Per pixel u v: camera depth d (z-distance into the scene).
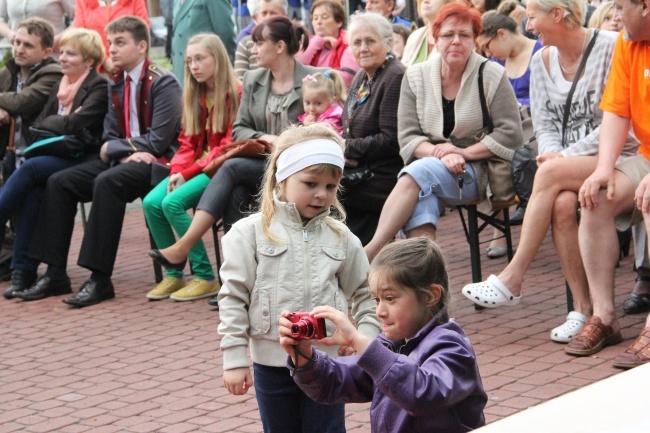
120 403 7.78
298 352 4.54
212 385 8.05
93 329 9.98
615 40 8.75
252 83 10.68
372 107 9.84
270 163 5.60
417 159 9.52
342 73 12.18
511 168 9.34
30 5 14.89
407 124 9.59
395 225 9.03
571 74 9.03
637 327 8.62
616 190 8.06
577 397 2.96
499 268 11.15
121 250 13.78
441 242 12.74
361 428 6.92
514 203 9.66
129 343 9.39
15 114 12.24
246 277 5.46
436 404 4.18
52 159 11.52
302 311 5.42
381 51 9.82
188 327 9.78
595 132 8.66
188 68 10.70
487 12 11.98
